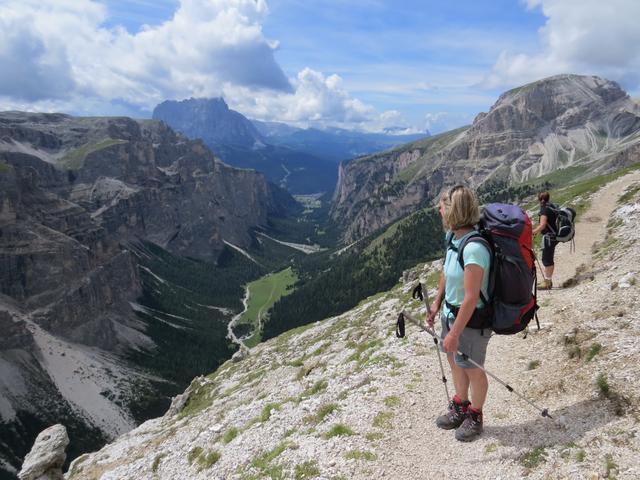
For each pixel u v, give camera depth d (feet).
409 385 52.95
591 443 31.83
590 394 38.34
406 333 83.97
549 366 47.85
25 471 99.04
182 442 89.56
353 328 150.92
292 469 42.42
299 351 172.35
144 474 79.36
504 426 38.17
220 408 128.57
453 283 31.27
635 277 63.46
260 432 57.52
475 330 32.24
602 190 177.17
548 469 30.96
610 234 103.50
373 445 41.22
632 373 37.78
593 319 54.80
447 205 30.73
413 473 35.58
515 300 29.94
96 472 126.21
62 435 106.93
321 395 61.26
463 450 36.55
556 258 104.01
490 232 30.17
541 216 80.07
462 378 36.91
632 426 31.91
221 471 52.54
